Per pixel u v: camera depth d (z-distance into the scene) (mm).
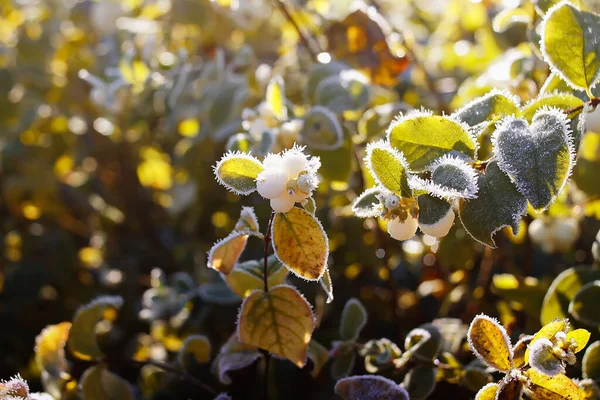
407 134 332
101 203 854
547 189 308
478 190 321
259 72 613
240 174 328
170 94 613
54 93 836
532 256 560
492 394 345
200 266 666
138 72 606
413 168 333
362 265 577
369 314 554
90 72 805
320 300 520
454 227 503
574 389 337
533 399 369
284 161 322
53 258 771
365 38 524
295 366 470
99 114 831
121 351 648
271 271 398
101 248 841
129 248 798
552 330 335
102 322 656
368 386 382
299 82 628
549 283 467
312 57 559
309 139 464
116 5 775
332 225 581
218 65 612
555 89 366
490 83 512
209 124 588
